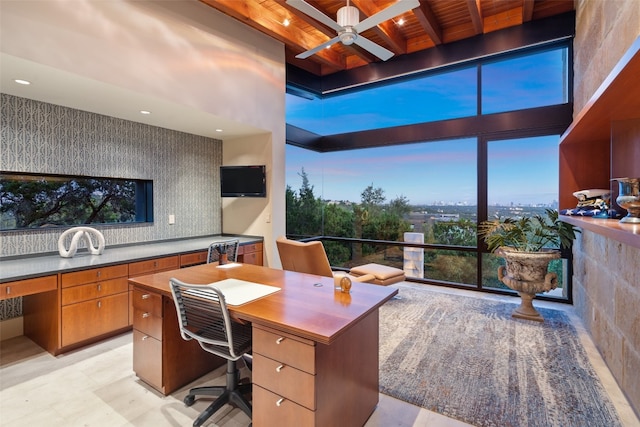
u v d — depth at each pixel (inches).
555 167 153.5
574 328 123.3
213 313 69.5
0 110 109.5
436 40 168.4
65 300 102.6
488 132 167.5
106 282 112.9
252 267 105.1
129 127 148.2
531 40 151.7
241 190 176.7
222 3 132.9
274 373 60.2
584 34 125.6
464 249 177.0
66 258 117.9
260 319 60.4
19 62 86.0
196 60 130.1
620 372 85.5
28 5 85.0
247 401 75.6
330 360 59.6
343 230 223.9
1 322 114.0
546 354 103.2
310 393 55.5
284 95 179.9
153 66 114.4
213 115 139.0
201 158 183.8
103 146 138.2
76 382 88.7
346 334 65.2
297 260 130.6
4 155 110.5
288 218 203.5
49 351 105.4
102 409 77.3
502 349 106.8
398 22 163.9
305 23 167.0
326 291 77.7
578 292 137.4
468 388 85.3
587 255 122.9
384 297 73.1
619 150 75.8
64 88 105.7
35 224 120.8
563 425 71.3
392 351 106.1
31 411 76.4
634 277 78.0
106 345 110.7
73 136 128.3
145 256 125.3
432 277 188.5
